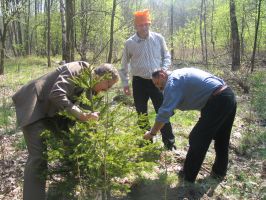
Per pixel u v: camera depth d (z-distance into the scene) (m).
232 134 7.06
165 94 4.52
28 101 4.01
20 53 36.88
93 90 4.09
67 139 4.02
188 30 31.30
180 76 4.56
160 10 39.41
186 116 8.34
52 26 38.12
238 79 12.64
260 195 4.68
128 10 29.73
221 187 4.87
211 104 4.51
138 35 5.88
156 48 5.91
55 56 34.59
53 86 3.88
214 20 32.34
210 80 4.58
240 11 23.00
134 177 4.93
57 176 4.58
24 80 15.66
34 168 4.00
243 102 10.32
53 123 4.19
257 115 8.83
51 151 3.77
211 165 5.59
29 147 4.05
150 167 4.24
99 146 3.85
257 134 7.05
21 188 4.71
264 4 19.38
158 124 4.52
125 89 6.10
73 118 3.88
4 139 6.66
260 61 23.05
